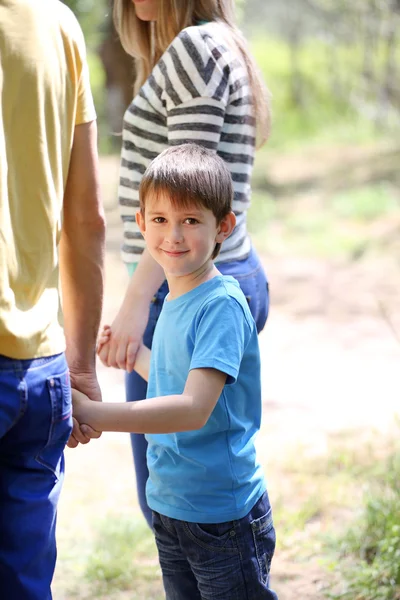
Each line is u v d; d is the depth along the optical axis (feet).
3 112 7.97
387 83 82.69
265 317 11.98
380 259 41.47
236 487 9.23
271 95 12.23
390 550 13.69
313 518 16.03
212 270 9.43
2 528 8.47
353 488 17.16
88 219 9.45
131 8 12.08
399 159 65.98
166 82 10.87
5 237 7.91
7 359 8.02
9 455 8.51
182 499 9.23
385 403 23.32
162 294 10.93
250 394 9.55
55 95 8.35
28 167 8.17
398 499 15.26
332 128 85.76
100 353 10.96
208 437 9.21
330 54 96.94
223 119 10.89
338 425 21.57
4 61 7.91
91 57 76.13
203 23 11.43
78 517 16.65
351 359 27.76
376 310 33.60
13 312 7.99
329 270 40.19
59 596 13.82
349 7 82.23
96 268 9.70
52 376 8.39
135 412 8.75
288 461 18.95
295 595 13.44
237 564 9.25
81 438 9.01
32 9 8.11
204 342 8.87
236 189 11.29
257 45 114.62
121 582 14.21
